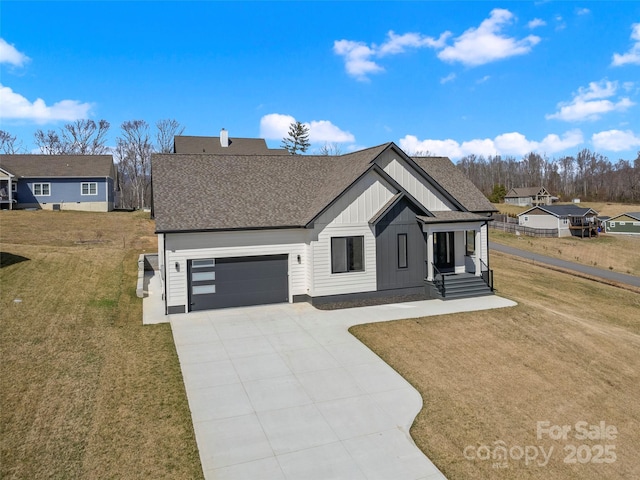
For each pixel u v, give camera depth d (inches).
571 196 5438.0
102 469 304.7
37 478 291.9
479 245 824.3
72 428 349.1
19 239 1053.8
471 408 414.0
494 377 481.7
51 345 496.7
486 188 6048.2
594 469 347.3
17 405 374.6
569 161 6220.5
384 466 322.7
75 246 1020.5
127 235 1219.2
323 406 403.9
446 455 342.0
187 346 534.6
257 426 367.9
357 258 753.6
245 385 439.5
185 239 665.0
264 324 621.3
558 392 462.3
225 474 306.2
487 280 825.5
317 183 856.3
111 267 845.8
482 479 319.0
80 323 571.2
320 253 723.4
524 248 1978.3
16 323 542.0
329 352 526.0
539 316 682.8
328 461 325.1
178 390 423.2
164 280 676.1
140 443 336.2
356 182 733.3
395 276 774.5
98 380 429.7
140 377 444.5
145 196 3063.5
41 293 657.6
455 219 783.1
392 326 613.9
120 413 375.6
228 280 697.0
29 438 332.8
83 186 1699.1
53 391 401.4
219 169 828.6
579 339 612.4
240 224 687.7
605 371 525.0
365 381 455.5
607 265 1700.3
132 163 3051.2
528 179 6200.8
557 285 1171.3
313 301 721.6
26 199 1614.2
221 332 586.2
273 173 856.9
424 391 438.6
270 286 725.3
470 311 687.7
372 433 363.9
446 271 864.3
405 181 810.2
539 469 338.6
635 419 428.1
